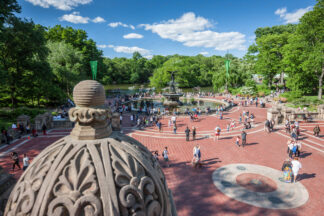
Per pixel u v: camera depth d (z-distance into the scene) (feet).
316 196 35.88
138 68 421.18
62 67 136.87
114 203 8.75
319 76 133.90
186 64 281.95
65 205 8.50
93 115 10.44
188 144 65.26
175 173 45.44
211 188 39.09
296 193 36.88
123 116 111.55
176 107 132.57
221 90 212.02
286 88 193.06
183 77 253.44
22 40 95.61
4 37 85.76
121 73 409.69
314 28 117.39
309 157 52.24
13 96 107.45
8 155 54.90
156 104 156.87
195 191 38.24
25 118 75.66
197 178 42.96
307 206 33.35
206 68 326.65
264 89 189.06
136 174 10.03
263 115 107.55
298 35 131.03
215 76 216.54
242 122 92.89
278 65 170.81
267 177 42.70
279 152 56.54
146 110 118.62
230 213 32.17
